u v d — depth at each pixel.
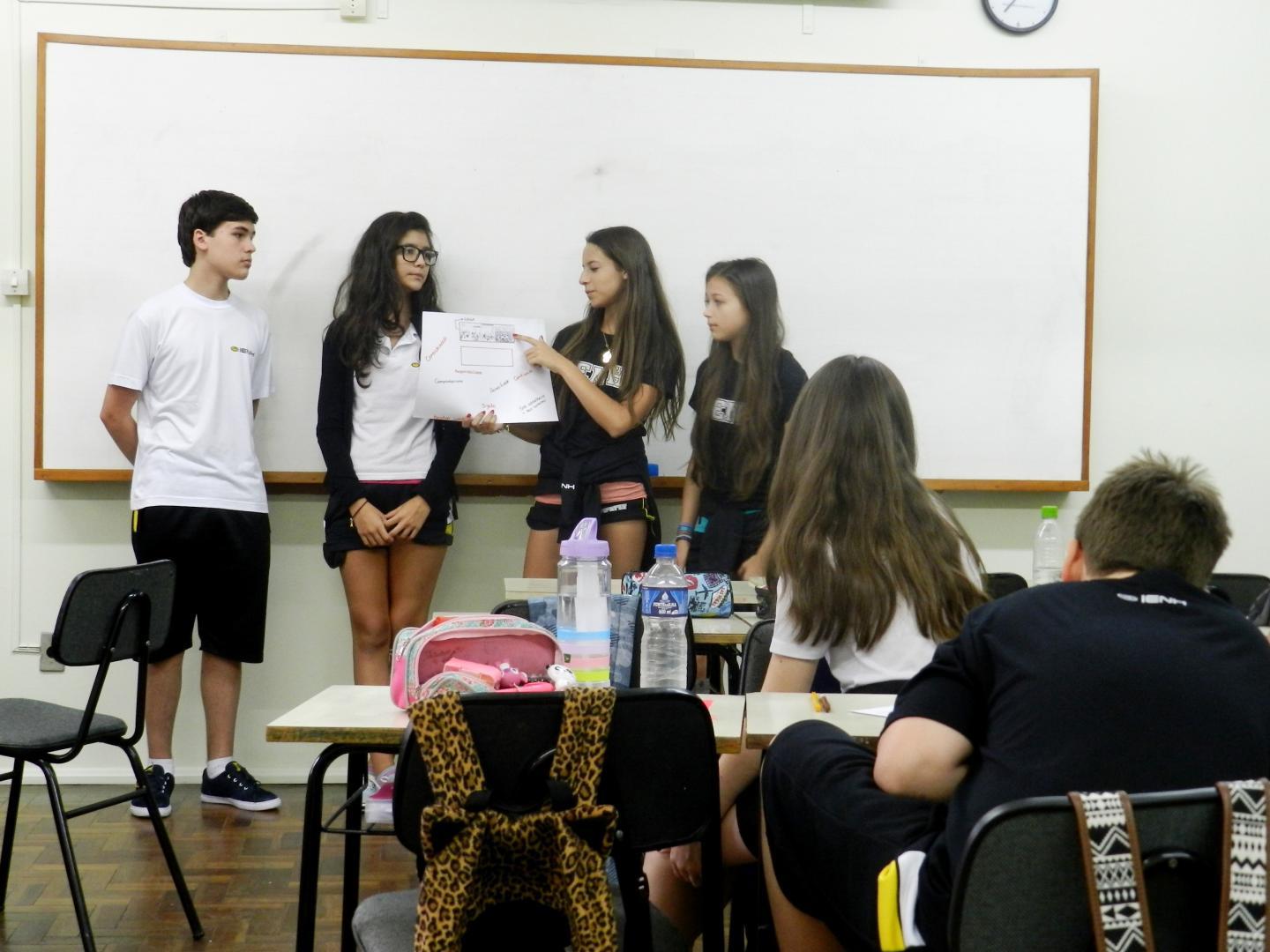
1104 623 1.50
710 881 1.82
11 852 2.96
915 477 2.24
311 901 1.92
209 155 4.18
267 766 4.34
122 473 4.19
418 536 4.07
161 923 2.98
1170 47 4.41
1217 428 4.48
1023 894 1.33
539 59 4.25
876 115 4.32
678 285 4.32
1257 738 1.44
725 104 4.29
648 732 1.66
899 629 2.16
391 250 4.02
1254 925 1.31
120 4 4.19
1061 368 4.37
